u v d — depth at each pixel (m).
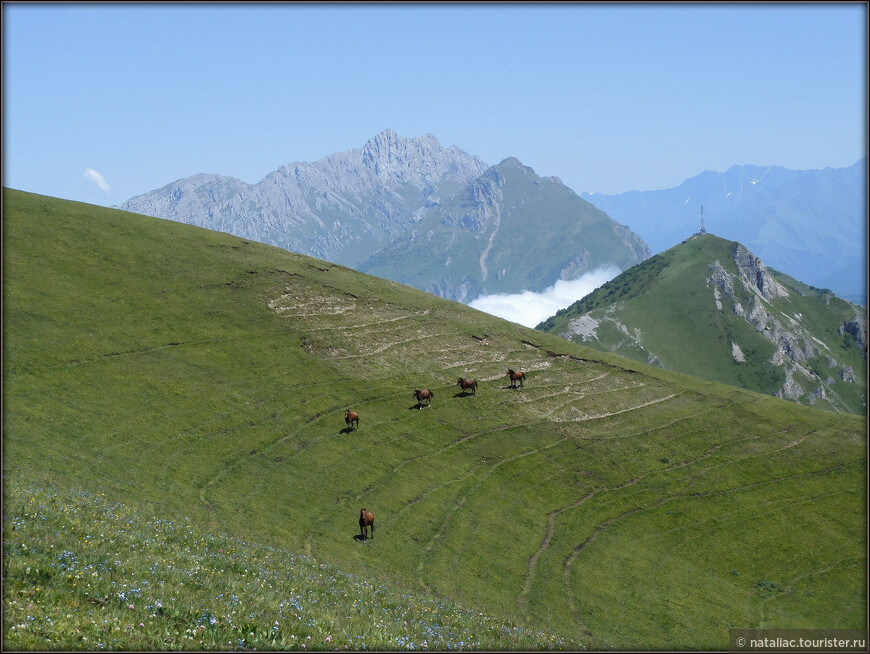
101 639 17.78
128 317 75.44
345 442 65.56
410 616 30.91
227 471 55.34
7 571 20.06
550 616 48.34
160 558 27.48
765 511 71.62
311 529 50.94
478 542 56.25
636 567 59.09
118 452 52.22
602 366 100.50
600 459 75.81
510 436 75.62
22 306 69.38
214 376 69.88
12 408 52.78
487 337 101.06
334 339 87.12
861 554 66.62
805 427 91.31
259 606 24.34
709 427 87.69
